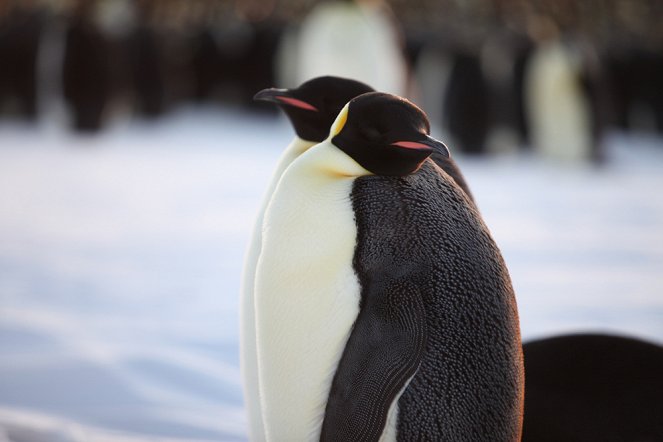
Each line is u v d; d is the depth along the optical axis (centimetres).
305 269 478
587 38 4147
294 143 590
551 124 2914
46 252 1410
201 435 687
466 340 464
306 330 478
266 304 488
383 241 470
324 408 482
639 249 1551
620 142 3825
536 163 3081
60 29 3450
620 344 564
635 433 534
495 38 3384
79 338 929
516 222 1802
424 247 470
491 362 468
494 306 474
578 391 551
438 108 3322
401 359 451
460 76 3106
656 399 541
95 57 3225
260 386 502
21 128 3494
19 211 1773
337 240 475
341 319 471
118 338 936
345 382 462
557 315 1087
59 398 750
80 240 1517
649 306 1144
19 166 2438
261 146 3184
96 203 1902
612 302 1160
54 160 2606
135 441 665
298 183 492
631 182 2556
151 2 4153
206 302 1127
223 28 4300
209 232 1641
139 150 2961
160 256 1416
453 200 493
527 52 3334
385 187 483
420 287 464
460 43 3183
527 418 547
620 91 4216
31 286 1181
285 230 485
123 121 3784
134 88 3762
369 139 479
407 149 475
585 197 2216
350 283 471
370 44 2234
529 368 563
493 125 3144
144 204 1919
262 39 4197
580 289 1232
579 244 1580
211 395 774
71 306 1078
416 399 460
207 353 896
